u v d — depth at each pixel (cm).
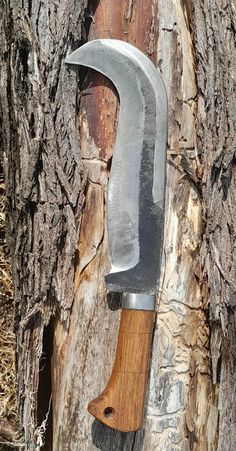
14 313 50
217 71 48
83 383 50
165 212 49
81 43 48
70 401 50
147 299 47
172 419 50
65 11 47
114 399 47
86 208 49
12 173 50
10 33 48
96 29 48
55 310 50
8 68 49
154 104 47
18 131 49
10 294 54
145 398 49
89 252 49
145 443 50
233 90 49
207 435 51
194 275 50
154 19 48
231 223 49
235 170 49
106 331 50
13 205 50
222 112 48
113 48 47
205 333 50
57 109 48
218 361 50
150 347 48
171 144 49
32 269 49
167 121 48
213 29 48
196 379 51
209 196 49
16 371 51
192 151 49
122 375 47
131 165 47
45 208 48
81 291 50
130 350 47
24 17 48
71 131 48
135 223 47
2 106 50
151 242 48
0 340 55
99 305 50
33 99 48
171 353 50
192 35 49
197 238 50
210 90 48
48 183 48
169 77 48
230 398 50
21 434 51
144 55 47
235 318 49
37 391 51
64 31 47
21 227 49
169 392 50
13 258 50
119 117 47
